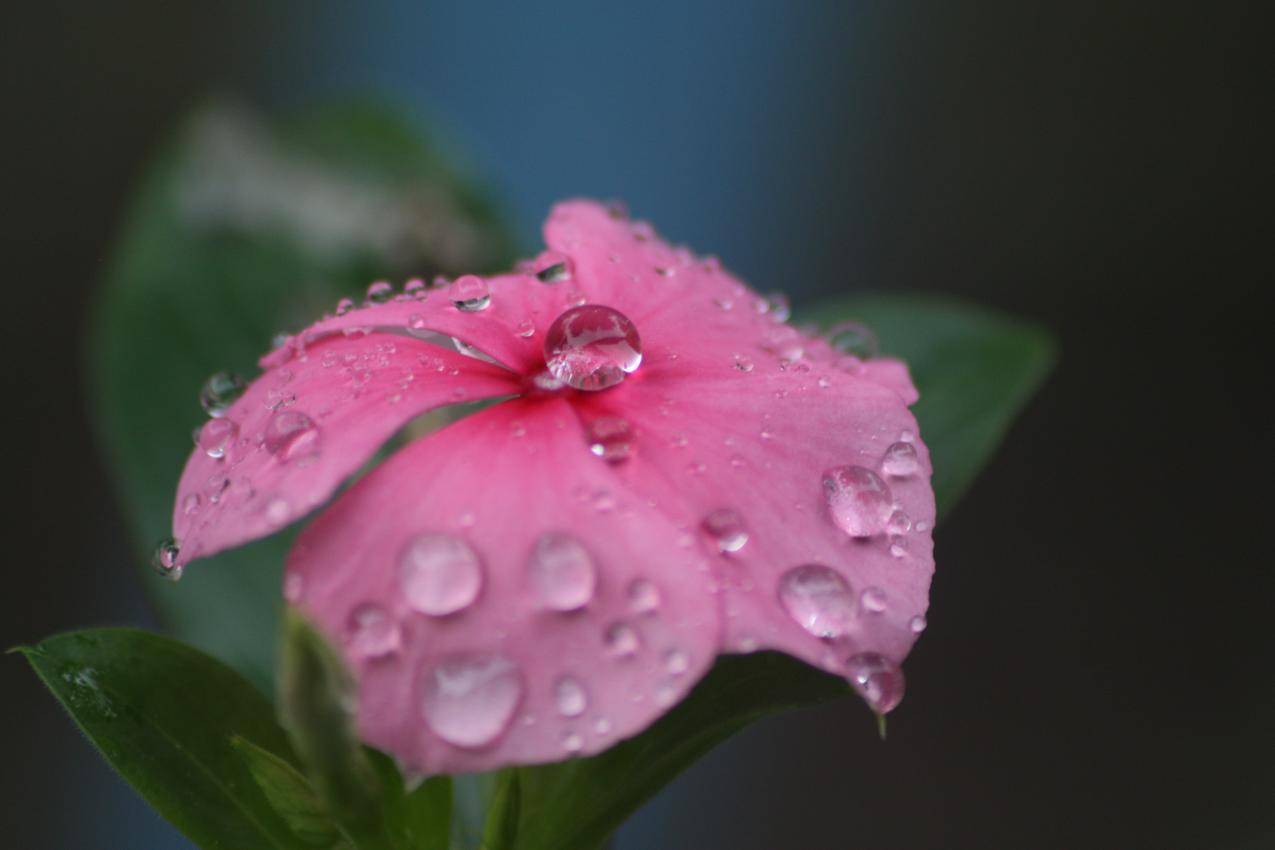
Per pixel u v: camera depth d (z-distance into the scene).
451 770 0.15
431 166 0.26
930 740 0.35
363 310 0.17
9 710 0.35
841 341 0.19
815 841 0.33
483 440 0.16
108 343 0.24
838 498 0.16
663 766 0.17
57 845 0.32
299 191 0.26
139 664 0.17
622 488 0.16
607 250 0.18
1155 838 0.32
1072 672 0.36
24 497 0.38
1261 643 0.36
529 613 0.15
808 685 0.17
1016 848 0.32
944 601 0.38
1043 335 0.21
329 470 0.16
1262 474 0.40
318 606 0.15
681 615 0.15
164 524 0.21
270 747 0.17
